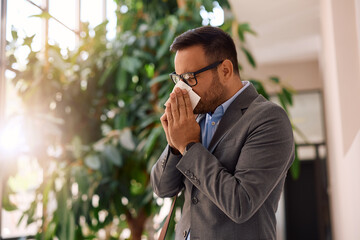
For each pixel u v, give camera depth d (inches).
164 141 106.3
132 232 133.7
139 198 127.9
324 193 248.2
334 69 108.0
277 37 215.0
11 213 129.1
